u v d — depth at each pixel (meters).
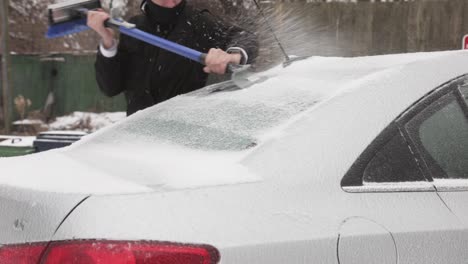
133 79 4.21
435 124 2.43
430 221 2.24
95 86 13.76
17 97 13.57
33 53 13.80
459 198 2.34
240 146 2.38
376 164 2.28
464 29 11.16
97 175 2.30
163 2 4.02
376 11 11.07
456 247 2.25
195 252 1.92
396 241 2.16
